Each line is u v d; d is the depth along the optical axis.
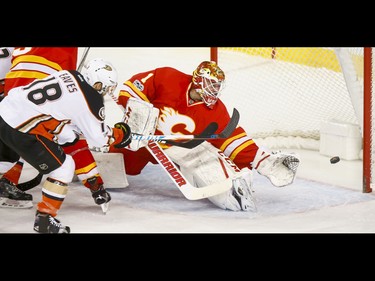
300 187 19.56
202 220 17.00
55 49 17.84
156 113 17.53
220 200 17.78
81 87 15.43
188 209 17.86
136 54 29.72
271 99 23.77
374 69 19.42
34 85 15.52
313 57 23.38
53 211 15.77
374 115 19.70
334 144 22.09
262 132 23.09
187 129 18.25
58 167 15.67
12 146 15.62
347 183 19.88
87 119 15.50
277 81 24.11
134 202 18.36
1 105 15.65
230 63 25.30
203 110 18.12
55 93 15.34
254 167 18.62
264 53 24.44
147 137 17.34
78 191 19.22
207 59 29.64
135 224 16.64
